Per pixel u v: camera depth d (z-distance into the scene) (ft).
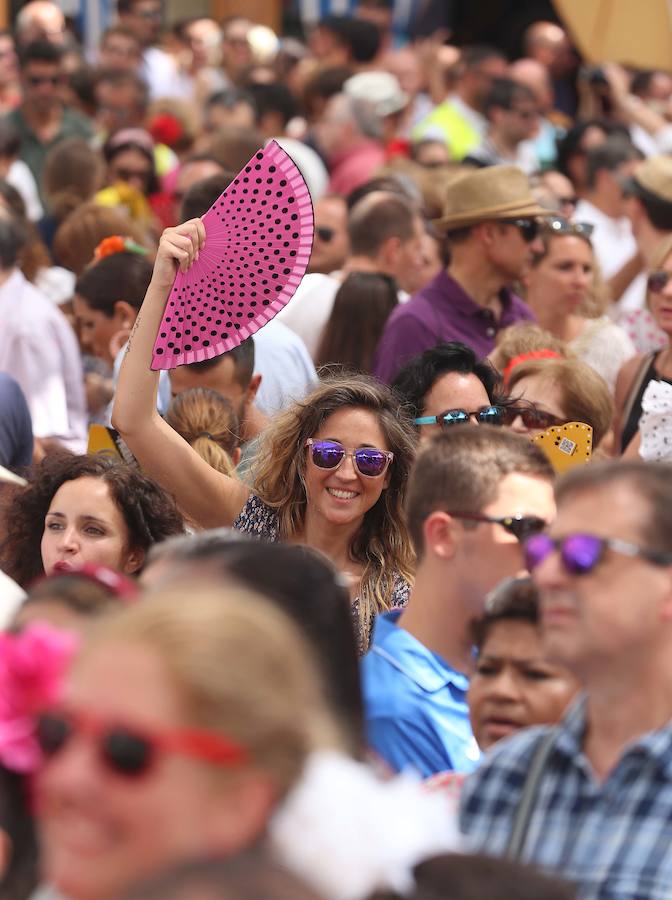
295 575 33.78
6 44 154.92
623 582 31.19
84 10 185.16
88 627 24.09
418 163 126.31
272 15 208.13
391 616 42.45
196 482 54.80
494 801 32.81
